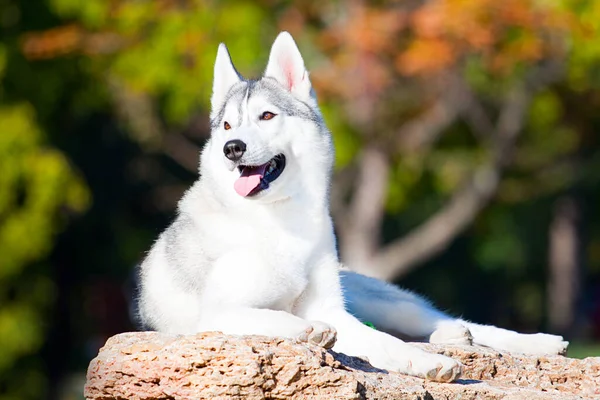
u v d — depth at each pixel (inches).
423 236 854.5
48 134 826.2
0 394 851.4
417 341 339.3
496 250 1269.7
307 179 306.0
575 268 1197.1
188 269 306.0
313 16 757.3
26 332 808.3
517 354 308.5
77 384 1024.9
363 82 704.4
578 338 1195.3
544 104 836.6
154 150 943.7
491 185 840.3
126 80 756.6
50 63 784.3
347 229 812.0
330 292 308.3
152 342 253.6
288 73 322.0
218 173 305.3
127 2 745.0
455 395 264.1
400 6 724.7
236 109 309.4
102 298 1190.3
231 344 245.9
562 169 1036.5
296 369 244.5
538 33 697.0
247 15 708.0
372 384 251.1
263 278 295.6
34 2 780.6
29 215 746.8
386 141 782.5
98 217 978.1
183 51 708.7
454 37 689.0
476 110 825.5
